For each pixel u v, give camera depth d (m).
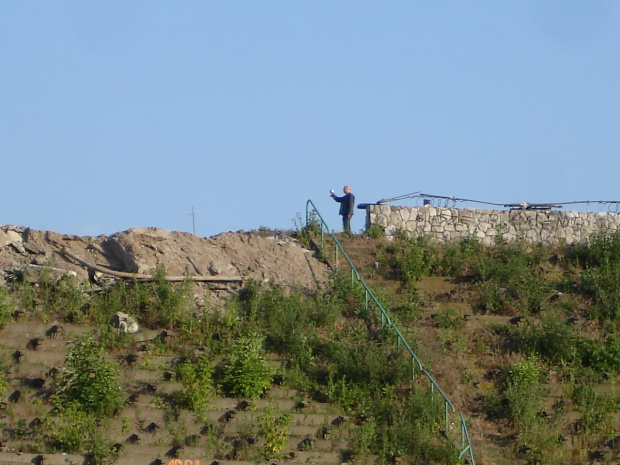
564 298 56.06
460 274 58.03
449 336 52.00
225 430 44.03
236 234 58.03
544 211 62.22
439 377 48.66
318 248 59.19
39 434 42.59
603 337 52.69
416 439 44.22
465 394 48.66
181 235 56.06
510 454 45.09
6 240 53.66
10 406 43.84
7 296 50.12
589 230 62.19
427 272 57.81
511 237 61.75
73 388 44.44
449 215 62.00
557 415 47.06
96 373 44.66
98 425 43.50
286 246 58.16
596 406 47.84
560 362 51.16
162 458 42.34
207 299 52.56
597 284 56.34
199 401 44.91
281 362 48.88
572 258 60.22
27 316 49.50
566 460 45.00
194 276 53.53
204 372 46.47
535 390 48.12
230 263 55.47
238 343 47.72
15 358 46.75
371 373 47.62
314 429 44.84
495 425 46.97
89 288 51.84
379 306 51.22
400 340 49.66
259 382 46.56
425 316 53.91
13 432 42.44
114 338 48.78
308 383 47.69
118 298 50.97
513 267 57.16
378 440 44.47
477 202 63.47
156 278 52.22
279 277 55.44
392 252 59.78
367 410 46.22
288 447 43.81
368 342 49.97
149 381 46.66
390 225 61.84
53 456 41.19
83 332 48.72
